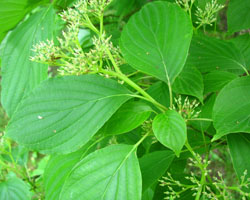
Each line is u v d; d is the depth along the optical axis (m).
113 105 0.23
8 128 0.23
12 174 0.39
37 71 0.29
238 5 0.36
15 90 0.30
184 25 0.25
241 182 0.23
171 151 0.27
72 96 0.23
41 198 0.37
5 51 0.32
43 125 0.23
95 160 0.23
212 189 0.26
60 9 0.36
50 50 0.24
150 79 0.42
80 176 0.22
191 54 0.32
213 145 0.32
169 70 0.25
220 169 0.64
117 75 0.24
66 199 0.22
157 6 0.27
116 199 0.22
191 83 0.29
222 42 0.32
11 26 0.37
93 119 0.23
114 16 0.49
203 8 0.33
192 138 0.32
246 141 0.24
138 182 0.22
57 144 0.23
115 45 0.36
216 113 0.24
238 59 0.32
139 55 0.26
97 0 0.27
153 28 0.26
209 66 0.32
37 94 0.24
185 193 0.28
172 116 0.22
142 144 0.32
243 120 0.23
